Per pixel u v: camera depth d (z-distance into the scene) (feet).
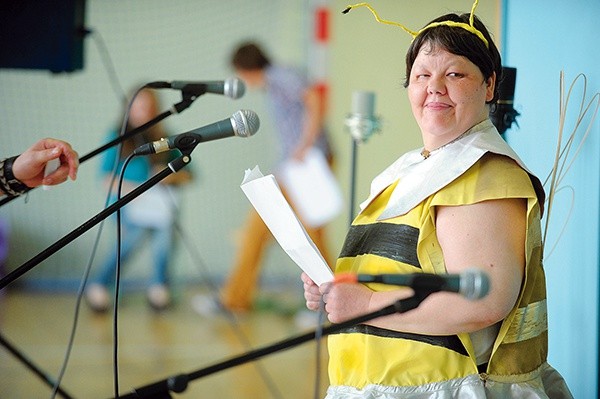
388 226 12.19
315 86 38.83
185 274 41.50
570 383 16.06
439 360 11.73
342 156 39.11
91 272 41.06
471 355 11.76
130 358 29.37
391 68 31.86
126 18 40.50
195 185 41.57
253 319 36.14
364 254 12.37
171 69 40.86
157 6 40.63
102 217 11.91
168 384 10.70
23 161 13.34
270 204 11.95
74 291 40.34
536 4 16.55
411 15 27.17
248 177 12.12
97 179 40.81
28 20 19.83
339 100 38.78
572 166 15.60
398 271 11.87
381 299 11.63
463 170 11.64
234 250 41.75
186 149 12.12
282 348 10.44
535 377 12.19
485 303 11.16
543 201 12.01
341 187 39.24
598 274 15.17
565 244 15.97
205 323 35.19
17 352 16.99
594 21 15.10
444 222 11.59
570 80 15.66
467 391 11.66
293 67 38.45
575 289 15.79
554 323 16.44
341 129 39.01
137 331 33.45
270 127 41.09
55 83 40.47
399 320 11.63
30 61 20.04
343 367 12.30
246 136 12.28
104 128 40.86
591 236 15.35
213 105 40.52
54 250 11.93
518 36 17.08
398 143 31.65
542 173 16.16
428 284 9.62
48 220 41.04
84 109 40.73
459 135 12.17
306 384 26.81
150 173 35.96
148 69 40.81
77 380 26.66
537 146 16.28
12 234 40.83
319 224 36.47
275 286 41.42
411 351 11.76
